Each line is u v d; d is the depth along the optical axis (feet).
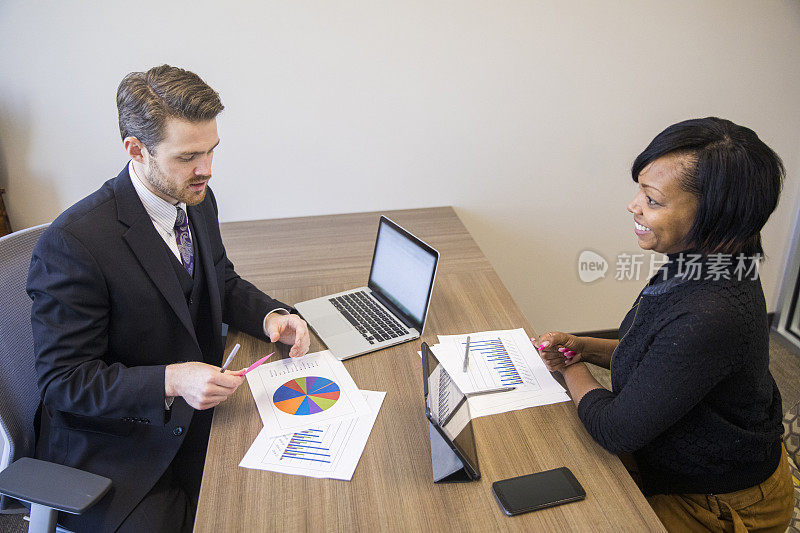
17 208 6.99
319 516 3.28
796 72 7.54
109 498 4.02
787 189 8.23
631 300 8.74
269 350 4.75
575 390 4.13
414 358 4.62
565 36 7.04
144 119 3.86
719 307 3.34
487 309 5.31
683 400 3.40
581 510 3.32
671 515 3.92
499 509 3.32
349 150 7.27
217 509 3.34
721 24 7.20
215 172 7.17
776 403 3.94
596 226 8.16
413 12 6.69
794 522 4.65
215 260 5.10
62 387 3.85
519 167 7.66
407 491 3.43
